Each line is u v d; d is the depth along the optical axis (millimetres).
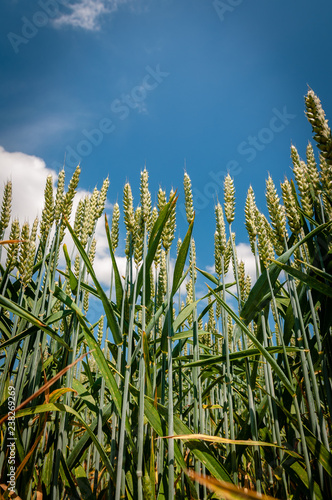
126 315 519
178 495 479
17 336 441
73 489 435
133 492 415
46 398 418
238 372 651
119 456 399
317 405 416
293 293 471
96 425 499
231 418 465
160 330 662
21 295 500
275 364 407
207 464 413
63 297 513
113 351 581
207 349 663
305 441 390
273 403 457
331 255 477
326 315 441
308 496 407
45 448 497
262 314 496
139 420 414
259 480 428
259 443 396
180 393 579
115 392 431
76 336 510
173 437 396
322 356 438
